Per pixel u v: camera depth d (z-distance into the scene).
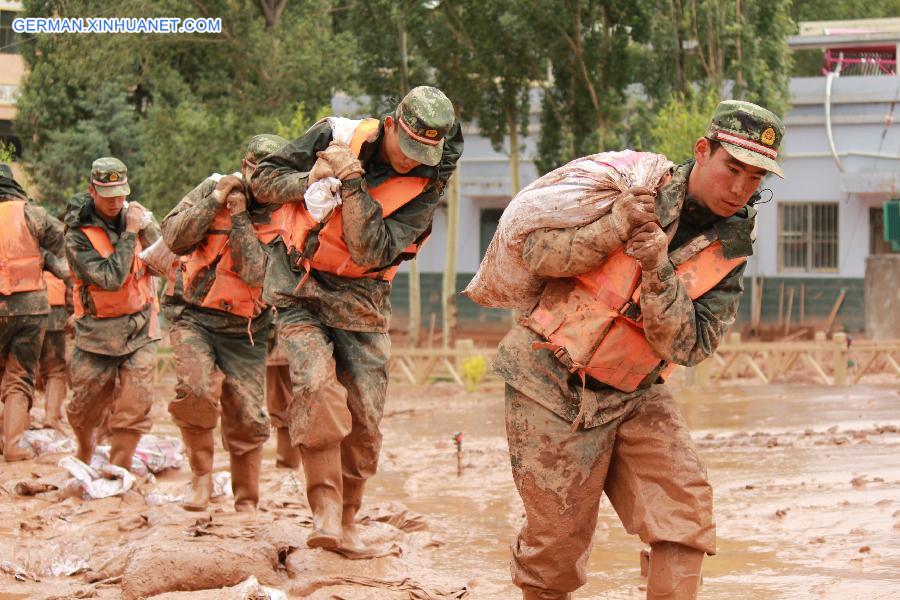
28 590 10.88
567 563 8.16
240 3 54.09
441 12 49.69
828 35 60.31
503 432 24.45
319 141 10.17
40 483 15.55
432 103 9.63
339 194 9.70
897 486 15.32
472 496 16.17
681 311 7.41
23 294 18.19
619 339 7.70
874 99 55.44
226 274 12.67
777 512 13.73
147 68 56.97
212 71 57.31
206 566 10.49
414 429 25.50
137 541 11.34
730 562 11.50
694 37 48.19
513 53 49.22
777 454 19.28
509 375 8.10
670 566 7.78
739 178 7.38
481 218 62.34
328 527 10.23
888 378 38.94
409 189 10.01
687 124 40.22
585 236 7.52
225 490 14.75
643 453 7.95
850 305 56.25
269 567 10.74
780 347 37.66
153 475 17.30
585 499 8.03
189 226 12.27
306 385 10.16
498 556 12.24
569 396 7.96
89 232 15.30
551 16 47.09
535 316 8.02
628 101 52.22
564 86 49.69
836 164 55.66
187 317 13.16
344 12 65.56
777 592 10.23
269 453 20.80
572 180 7.62
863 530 12.66
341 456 10.94
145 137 54.09
